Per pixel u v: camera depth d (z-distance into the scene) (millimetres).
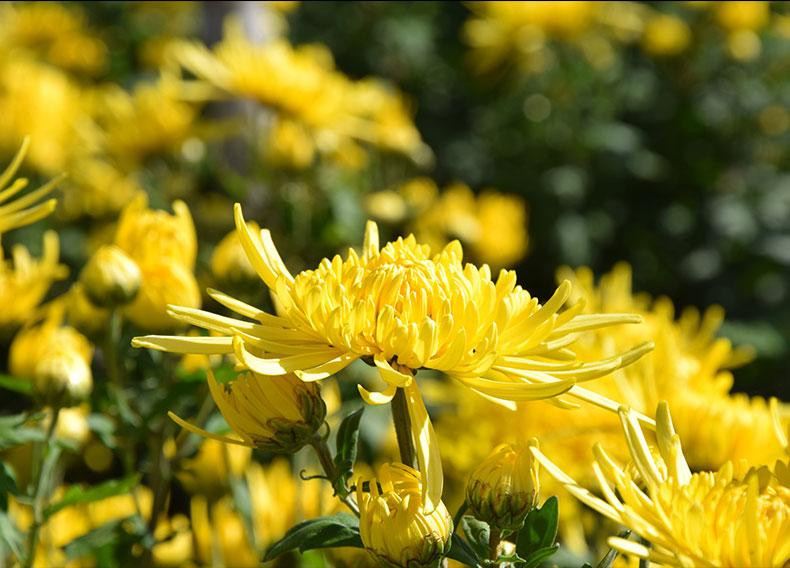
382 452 4836
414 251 2297
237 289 3447
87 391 2953
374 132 6301
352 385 4750
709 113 9203
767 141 9344
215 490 3709
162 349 2033
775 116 9367
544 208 8609
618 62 9336
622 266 5852
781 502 1817
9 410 5250
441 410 4965
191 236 3266
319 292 2021
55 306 3455
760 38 9562
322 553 3457
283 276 2178
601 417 3857
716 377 4297
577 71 9094
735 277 8781
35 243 6590
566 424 3953
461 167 8930
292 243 5602
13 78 7336
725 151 9203
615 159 8867
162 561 3723
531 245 8578
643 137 9023
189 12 9641
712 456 2996
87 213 6621
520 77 9141
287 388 2178
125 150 6008
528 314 2078
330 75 6109
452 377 2047
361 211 6141
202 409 3213
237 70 5715
